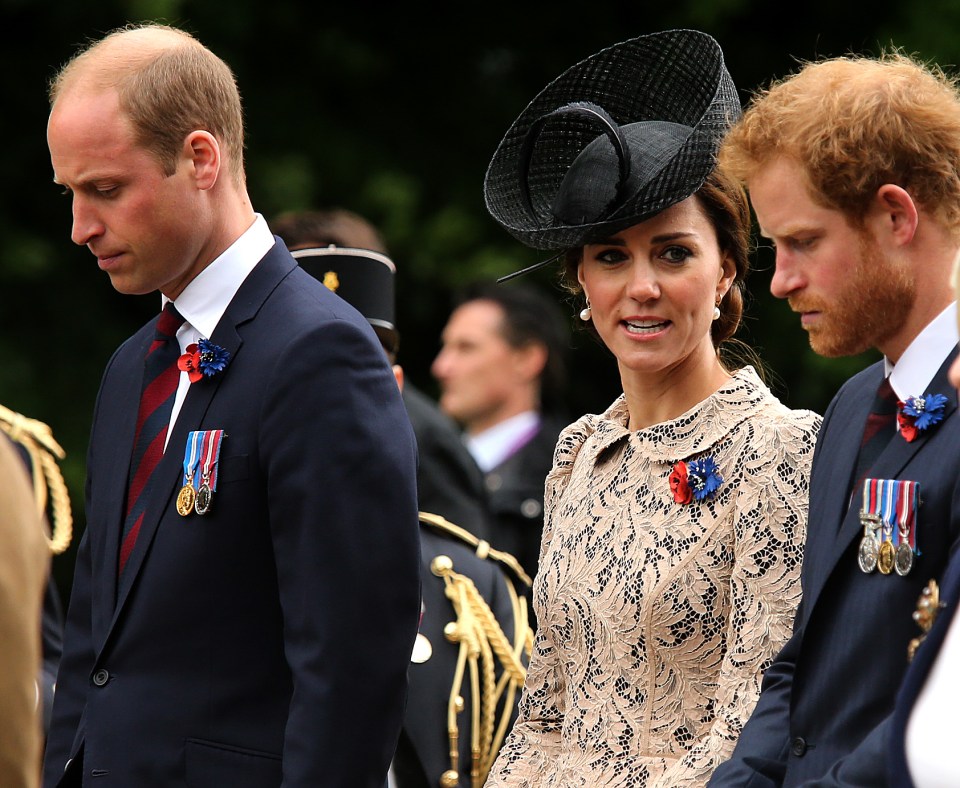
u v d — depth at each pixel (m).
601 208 12.57
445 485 20.97
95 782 12.07
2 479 8.31
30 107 36.50
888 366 10.66
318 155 37.00
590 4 39.81
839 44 38.44
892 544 10.00
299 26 37.69
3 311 35.91
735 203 12.82
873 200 10.12
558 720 13.15
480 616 15.70
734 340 13.88
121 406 13.20
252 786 11.84
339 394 12.02
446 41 39.44
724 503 12.20
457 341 27.94
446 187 38.34
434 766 15.14
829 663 10.30
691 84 13.16
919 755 7.56
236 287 12.60
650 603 12.23
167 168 12.19
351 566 11.78
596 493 13.02
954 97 10.38
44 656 15.80
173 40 12.54
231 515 12.05
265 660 12.02
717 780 10.87
